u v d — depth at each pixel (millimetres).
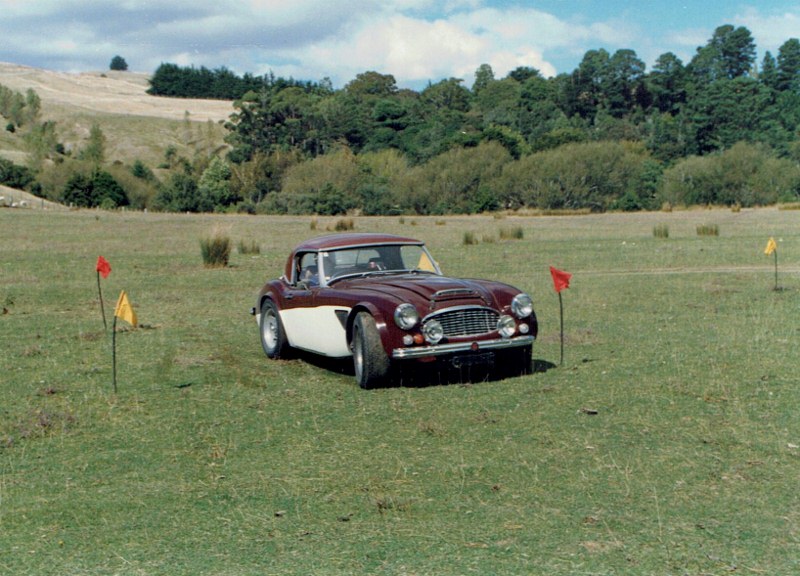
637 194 77625
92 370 9164
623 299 14047
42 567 4215
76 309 14500
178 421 6961
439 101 167625
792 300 13250
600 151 79375
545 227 40281
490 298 8180
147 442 6375
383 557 4203
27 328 12312
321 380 8578
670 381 7836
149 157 146000
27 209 58375
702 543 4270
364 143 141250
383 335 7797
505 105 166625
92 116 164500
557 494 5004
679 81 165500
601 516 4648
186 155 149875
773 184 75312
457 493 5070
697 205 73938
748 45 174625
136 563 4223
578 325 11453
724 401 7062
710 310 12500
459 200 80125
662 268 19547
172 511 4922
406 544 4352
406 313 7715
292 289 9547
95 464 5859
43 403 7672
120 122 163375
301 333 9273
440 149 110312
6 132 144625
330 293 8656
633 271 19016
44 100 175625
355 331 8148
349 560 4184
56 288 17516
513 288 8445
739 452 5707
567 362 8992
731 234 31219
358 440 6273
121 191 78688
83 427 6848
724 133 124750
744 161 75438
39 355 10141
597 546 4258
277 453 6012
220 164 96000
